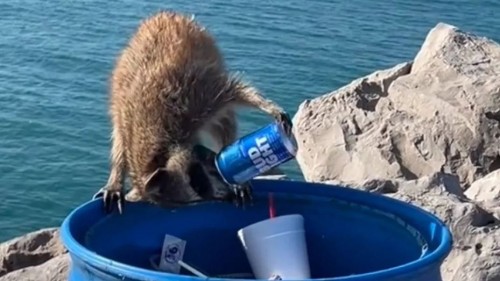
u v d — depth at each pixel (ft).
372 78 12.57
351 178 10.91
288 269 4.76
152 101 6.58
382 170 10.82
